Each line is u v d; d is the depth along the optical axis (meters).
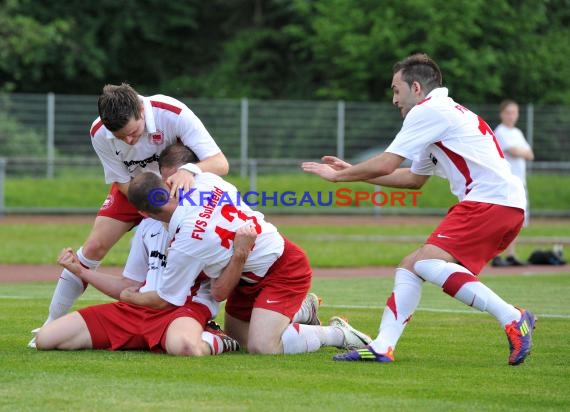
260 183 66.25
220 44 103.69
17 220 60.03
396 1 85.75
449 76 83.56
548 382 15.13
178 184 17.02
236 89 97.06
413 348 18.73
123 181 18.52
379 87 87.25
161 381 14.71
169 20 99.81
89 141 67.25
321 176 17.28
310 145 69.12
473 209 16.73
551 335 20.58
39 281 32.06
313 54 96.94
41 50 90.44
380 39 84.38
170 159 17.72
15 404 13.06
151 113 17.69
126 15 97.75
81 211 64.12
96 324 17.64
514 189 16.91
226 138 68.94
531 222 64.12
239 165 67.25
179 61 102.88
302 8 93.88
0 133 66.25
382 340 16.92
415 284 17.00
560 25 96.69
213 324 18.45
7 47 87.12
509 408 13.28
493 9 86.94
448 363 16.91
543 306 25.94
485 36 87.69
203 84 98.50
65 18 95.25
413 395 14.02
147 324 17.45
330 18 89.69
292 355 17.48
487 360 17.33
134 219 18.95
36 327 20.92
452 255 16.69
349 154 69.19
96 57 95.19
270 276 17.88
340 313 24.27
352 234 52.69
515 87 88.62
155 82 102.06
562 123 69.44
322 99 96.06
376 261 39.66
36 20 94.88
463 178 16.98
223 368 15.88
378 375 15.55
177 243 16.92
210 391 14.04
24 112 66.69
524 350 16.48
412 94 17.56
